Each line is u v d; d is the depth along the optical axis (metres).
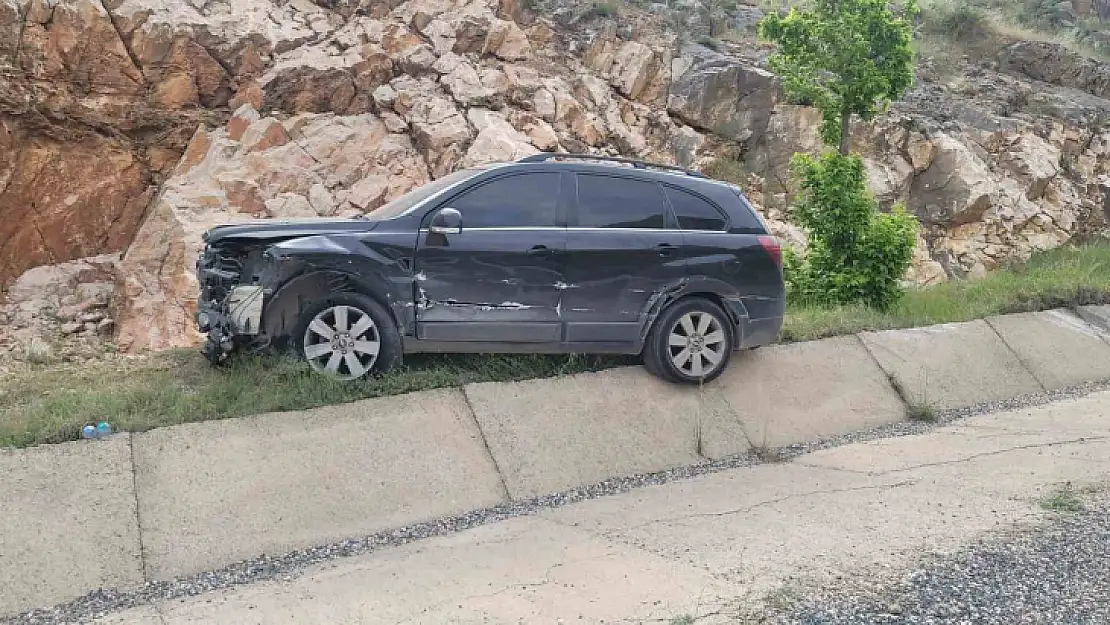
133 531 5.12
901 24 11.07
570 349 7.07
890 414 7.89
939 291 11.62
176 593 4.72
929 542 4.64
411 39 14.59
